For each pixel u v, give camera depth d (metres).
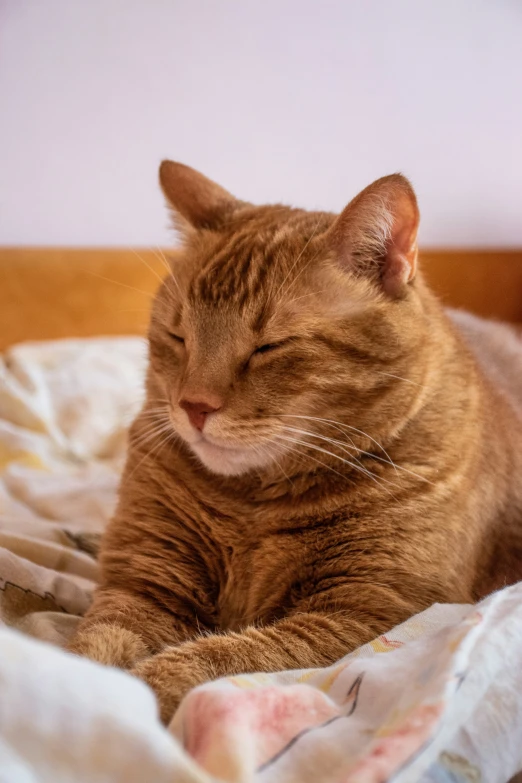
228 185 2.98
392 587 1.12
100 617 1.16
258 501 1.25
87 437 2.28
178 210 1.45
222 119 2.91
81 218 2.85
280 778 0.65
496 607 0.89
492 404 1.46
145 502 1.32
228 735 0.64
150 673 0.93
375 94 3.05
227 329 1.19
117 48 2.74
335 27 2.96
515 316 3.26
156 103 2.83
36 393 2.36
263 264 1.22
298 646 1.01
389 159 3.13
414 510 1.17
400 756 0.62
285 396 1.17
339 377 1.17
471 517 1.23
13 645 0.57
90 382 2.46
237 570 1.24
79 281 2.82
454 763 0.69
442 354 1.30
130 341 2.74
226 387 1.17
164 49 2.79
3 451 2.08
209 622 1.25
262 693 0.74
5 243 2.78
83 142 2.78
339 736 0.71
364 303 1.20
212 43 2.84
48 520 1.78
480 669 0.77
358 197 1.18
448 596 1.15
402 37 3.03
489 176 3.25
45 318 2.81
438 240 3.25
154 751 0.54
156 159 2.88
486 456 1.32
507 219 3.30
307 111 3.00
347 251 1.21
